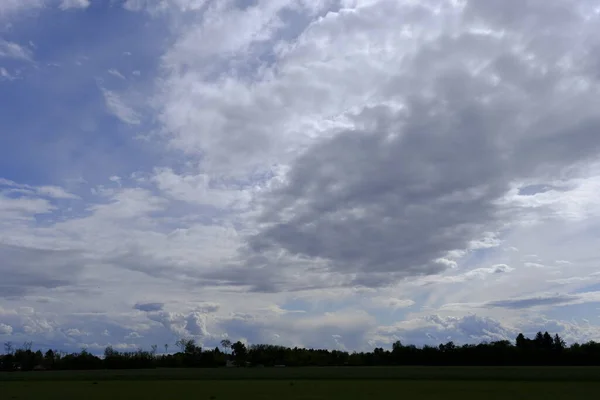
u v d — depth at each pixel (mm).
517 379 81500
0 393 59031
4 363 179750
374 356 197375
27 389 66312
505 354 168375
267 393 55938
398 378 87312
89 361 179500
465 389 60625
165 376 101625
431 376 91688
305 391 58875
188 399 49344
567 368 120812
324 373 108062
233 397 51000
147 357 184500
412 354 184625
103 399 49969
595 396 50594
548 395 51875
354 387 65375
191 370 138250
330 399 48125
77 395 55344
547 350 165750
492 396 50875
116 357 184000
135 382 82062
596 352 159750
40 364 182125
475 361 174875
